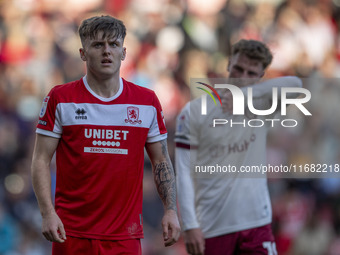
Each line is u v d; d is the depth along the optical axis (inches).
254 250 667.4
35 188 533.0
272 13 1948.8
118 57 534.3
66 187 539.2
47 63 1831.9
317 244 1413.6
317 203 1450.5
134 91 551.5
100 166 533.3
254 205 671.1
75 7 1919.3
